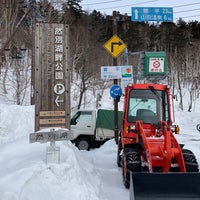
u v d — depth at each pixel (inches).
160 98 311.3
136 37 2361.0
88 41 1533.0
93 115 569.6
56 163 222.1
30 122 642.8
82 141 563.2
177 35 2623.0
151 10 442.3
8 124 619.2
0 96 1213.7
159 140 275.0
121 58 1188.5
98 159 406.9
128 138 302.8
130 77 489.1
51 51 318.7
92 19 2069.4
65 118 318.0
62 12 1494.8
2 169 230.5
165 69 436.5
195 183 156.0
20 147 286.8
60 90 318.0
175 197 152.8
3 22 1197.7
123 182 281.9
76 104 1279.5
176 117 1298.0
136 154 270.4
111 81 1603.1
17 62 1226.0
